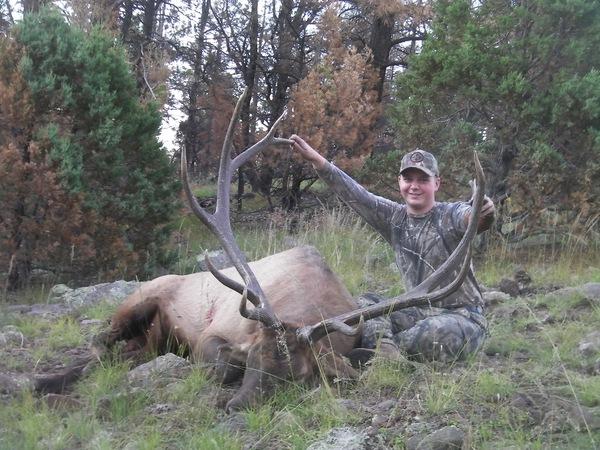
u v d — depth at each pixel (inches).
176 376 108.0
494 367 104.7
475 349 109.7
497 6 243.8
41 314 161.9
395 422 87.6
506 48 231.1
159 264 228.5
